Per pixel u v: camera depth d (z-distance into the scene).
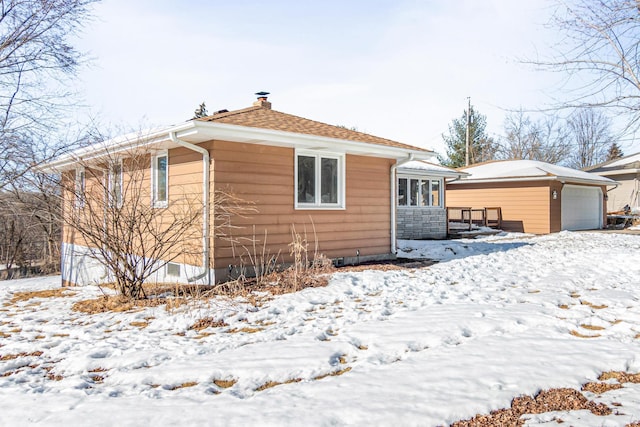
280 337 4.76
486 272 8.77
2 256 21.14
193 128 7.36
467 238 18.42
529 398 3.10
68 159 10.23
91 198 7.23
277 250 8.95
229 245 8.23
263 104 12.16
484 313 5.33
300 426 2.73
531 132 39.41
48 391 3.48
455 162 37.97
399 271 8.96
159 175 9.52
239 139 8.05
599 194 25.45
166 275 9.26
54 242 20.98
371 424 2.75
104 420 2.88
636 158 30.02
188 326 5.36
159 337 4.93
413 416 2.83
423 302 6.15
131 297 6.97
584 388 3.27
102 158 8.59
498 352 3.97
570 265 9.48
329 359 3.98
